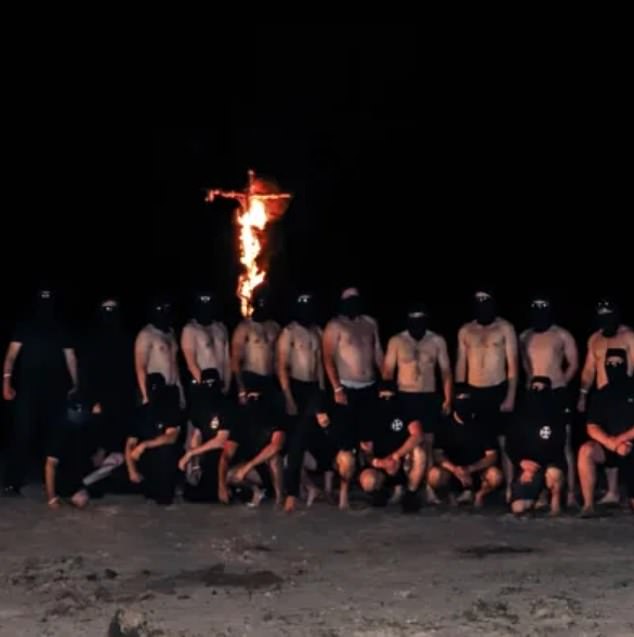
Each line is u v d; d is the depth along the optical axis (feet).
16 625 33.83
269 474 52.13
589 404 50.65
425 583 38.04
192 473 52.70
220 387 52.37
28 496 54.80
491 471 51.21
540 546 43.47
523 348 52.60
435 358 52.39
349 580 38.50
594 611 34.50
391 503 52.29
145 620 32.99
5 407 74.84
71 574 39.52
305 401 51.90
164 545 43.91
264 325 53.72
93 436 52.75
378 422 51.57
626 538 44.80
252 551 42.80
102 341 54.49
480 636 32.17
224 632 32.63
